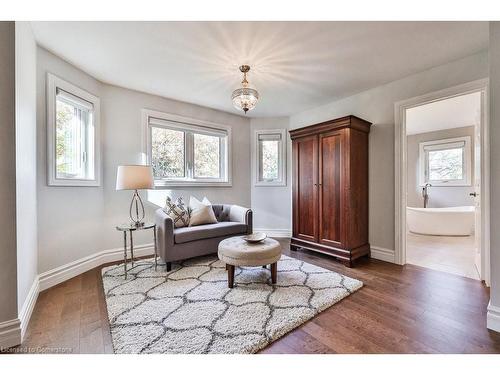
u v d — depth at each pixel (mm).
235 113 4211
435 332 1554
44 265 2248
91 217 2783
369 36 1993
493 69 1540
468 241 4098
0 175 1434
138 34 1981
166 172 3570
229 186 4211
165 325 1613
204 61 2418
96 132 2842
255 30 1919
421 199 5695
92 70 2637
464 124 4973
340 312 1808
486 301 1961
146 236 3283
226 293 2086
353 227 2873
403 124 2828
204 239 2902
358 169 2973
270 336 1489
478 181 2547
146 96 3291
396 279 2420
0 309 1419
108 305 1883
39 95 2207
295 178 3469
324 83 2943
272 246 2281
